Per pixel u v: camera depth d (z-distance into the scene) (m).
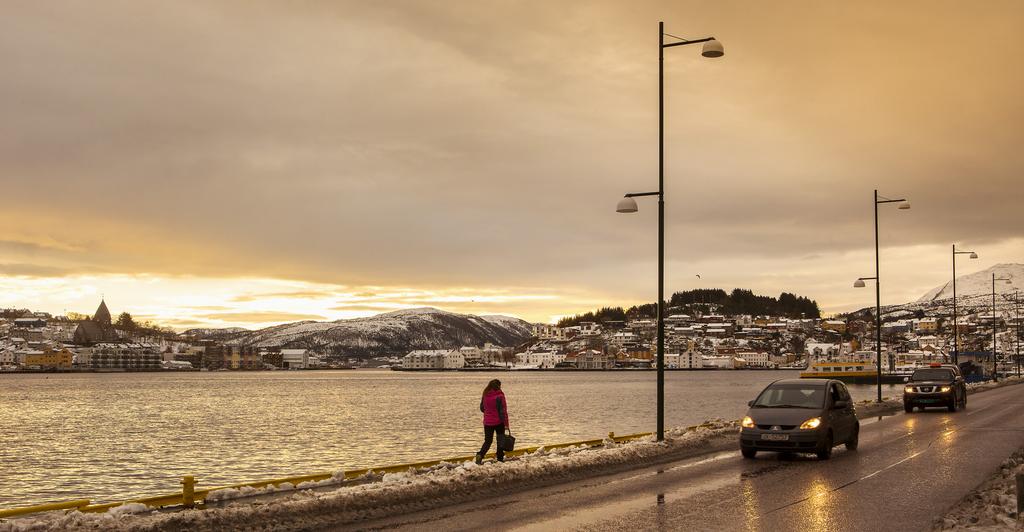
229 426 71.25
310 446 50.31
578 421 69.44
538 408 92.50
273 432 63.00
